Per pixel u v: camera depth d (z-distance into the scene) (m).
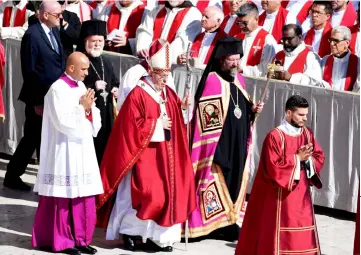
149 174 29.42
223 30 38.56
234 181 31.27
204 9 40.34
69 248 29.39
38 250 29.62
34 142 36.00
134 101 29.53
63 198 29.17
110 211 30.36
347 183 33.62
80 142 29.05
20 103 40.09
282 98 34.34
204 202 30.89
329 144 33.78
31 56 34.34
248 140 31.59
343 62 35.91
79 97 28.88
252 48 37.34
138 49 39.59
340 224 33.56
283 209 26.86
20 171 36.34
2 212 33.62
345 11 39.25
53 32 34.88
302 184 27.06
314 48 38.84
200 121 30.89
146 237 29.67
